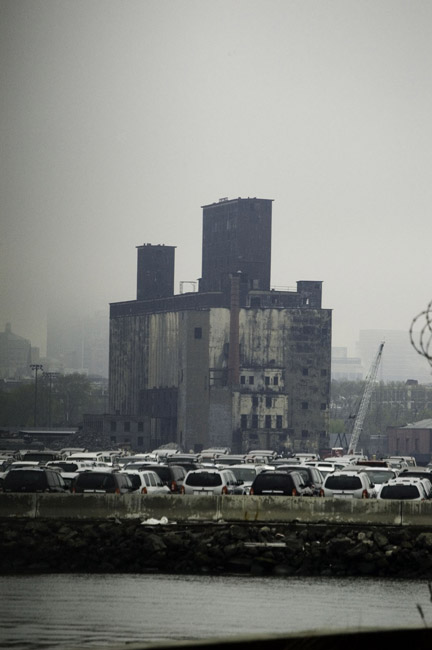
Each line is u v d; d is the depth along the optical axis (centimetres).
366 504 9231
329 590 7800
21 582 8031
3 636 5875
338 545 8838
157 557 8869
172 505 9431
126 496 9462
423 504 9175
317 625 6394
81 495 9475
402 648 2722
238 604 7094
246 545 8881
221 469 11719
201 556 8838
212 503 9400
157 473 12125
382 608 7038
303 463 16512
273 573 8712
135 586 7875
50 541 9038
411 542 8875
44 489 10231
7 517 9444
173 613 6719
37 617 6456
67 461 15125
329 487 10481
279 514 9331
